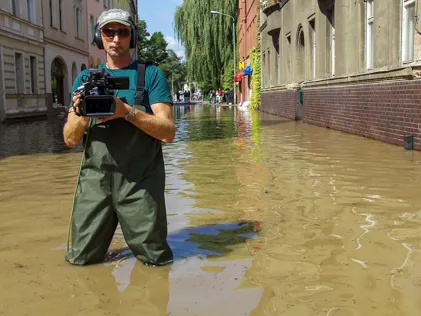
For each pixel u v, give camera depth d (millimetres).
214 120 21547
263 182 6539
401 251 3736
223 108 39531
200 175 7203
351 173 7000
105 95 3043
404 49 10203
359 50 12578
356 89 12297
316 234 4207
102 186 3473
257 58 32969
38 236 4285
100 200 3475
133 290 3129
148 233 3475
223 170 7613
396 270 3373
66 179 7012
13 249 3936
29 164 8539
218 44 41844
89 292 3105
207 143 11625
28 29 24516
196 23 41625
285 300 2949
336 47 14492
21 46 23625
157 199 3494
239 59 46250
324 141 11234
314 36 17922
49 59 27984
